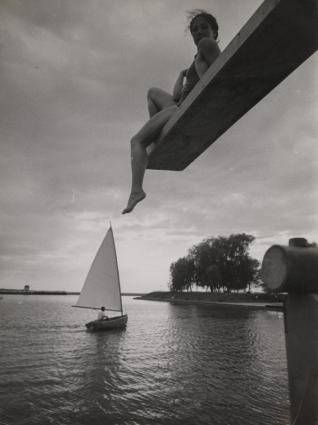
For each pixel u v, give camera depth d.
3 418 10.95
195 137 3.11
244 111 2.64
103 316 37.34
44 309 81.56
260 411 11.38
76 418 10.98
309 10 1.63
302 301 1.73
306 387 1.63
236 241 88.25
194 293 112.69
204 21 2.99
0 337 30.20
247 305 71.12
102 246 39.94
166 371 17.38
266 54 1.94
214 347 24.80
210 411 11.45
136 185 3.14
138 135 3.30
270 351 23.02
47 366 18.45
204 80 2.32
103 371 17.38
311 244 1.75
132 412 11.50
